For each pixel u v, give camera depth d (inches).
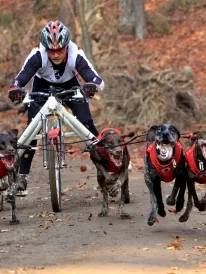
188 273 385.7
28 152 561.6
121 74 1037.8
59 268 397.4
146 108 1000.9
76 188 665.0
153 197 473.4
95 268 396.2
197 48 1357.0
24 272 390.0
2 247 450.6
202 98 1018.7
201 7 1515.7
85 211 553.9
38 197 627.5
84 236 472.1
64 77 554.9
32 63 544.7
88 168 792.9
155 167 464.8
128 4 1422.2
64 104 572.1
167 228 495.2
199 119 998.4
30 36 1306.6
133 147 912.9
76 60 545.0
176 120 990.4
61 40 531.2
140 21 1412.4
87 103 564.4
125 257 418.9
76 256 422.9
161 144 456.1
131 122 1006.4
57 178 547.5
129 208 562.3
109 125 1003.9
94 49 1221.7
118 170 514.0
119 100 1018.7
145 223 510.0
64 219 526.0
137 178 720.3
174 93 1000.9
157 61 1295.5
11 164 495.2
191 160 462.3
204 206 477.1
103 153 510.0
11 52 1277.1
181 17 1489.9
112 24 1380.4
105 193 529.3
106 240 460.8
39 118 537.3
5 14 1406.3
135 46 1363.2
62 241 460.8
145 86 1015.6
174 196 482.6
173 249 437.1
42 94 539.5
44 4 1488.7
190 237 470.0
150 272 387.2
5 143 494.9
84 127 541.3
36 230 494.0
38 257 422.9
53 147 523.5
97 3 1371.8
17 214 551.8
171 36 1416.1
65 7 1256.8
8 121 1089.4
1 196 565.6
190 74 1029.2
